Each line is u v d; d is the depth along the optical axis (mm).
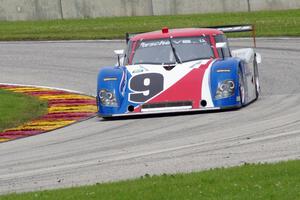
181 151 27859
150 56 38969
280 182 20641
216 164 25000
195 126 33250
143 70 37688
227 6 93125
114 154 28562
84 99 46906
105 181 23797
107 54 66500
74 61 63812
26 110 43281
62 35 80000
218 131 31438
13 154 30938
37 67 62188
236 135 30094
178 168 24922
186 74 37094
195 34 39656
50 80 55969
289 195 19328
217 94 36469
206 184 21047
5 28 89812
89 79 55312
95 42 74375
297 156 24984
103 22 90625
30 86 53719
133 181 22391
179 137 30922
